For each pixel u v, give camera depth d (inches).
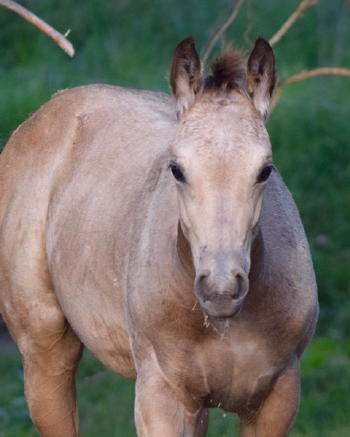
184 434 638.5
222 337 607.2
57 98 770.8
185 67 588.1
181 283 597.3
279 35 763.4
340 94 1491.1
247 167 547.2
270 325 609.6
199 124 559.2
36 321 745.6
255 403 639.1
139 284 622.5
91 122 737.0
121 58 1550.2
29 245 744.3
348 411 968.3
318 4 1622.8
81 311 699.4
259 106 583.5
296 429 930.7
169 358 621.9
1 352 1167.0
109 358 698.8
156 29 1615.4
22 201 754.2
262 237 588.7
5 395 1032.8
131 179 678.5
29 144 763.4
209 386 629.6
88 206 697.6
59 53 1558.8
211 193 545.3
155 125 706.2
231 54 584.4
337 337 1151.0
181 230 581.9
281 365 625.3
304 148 1386.6
